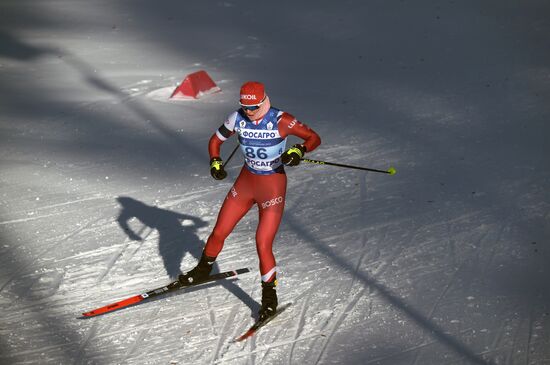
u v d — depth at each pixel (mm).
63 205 23484
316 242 21312
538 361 16031
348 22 45281
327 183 25172
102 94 33875
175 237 21594
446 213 22875
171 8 48125
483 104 32562
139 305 18312
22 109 31859
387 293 18688
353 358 16234
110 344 16844
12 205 23422
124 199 23969
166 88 34719
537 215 22578
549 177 25219
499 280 19141
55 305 18344
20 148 27844
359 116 31453
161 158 27250
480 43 41250
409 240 21312
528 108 31922
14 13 46094
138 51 40000
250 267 19984
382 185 24953
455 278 19281
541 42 41219
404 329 17219
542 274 19359
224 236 17781
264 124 16578
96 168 26297
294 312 17938
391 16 46219
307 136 17047
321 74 36938
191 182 25297
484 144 28250
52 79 35719
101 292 18906
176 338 17016
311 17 46312
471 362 16016
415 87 35000
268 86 35125
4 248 20891
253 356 16328
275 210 17281
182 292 18891
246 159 17344
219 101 33312
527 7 47688
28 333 17234
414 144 28438
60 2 48906
